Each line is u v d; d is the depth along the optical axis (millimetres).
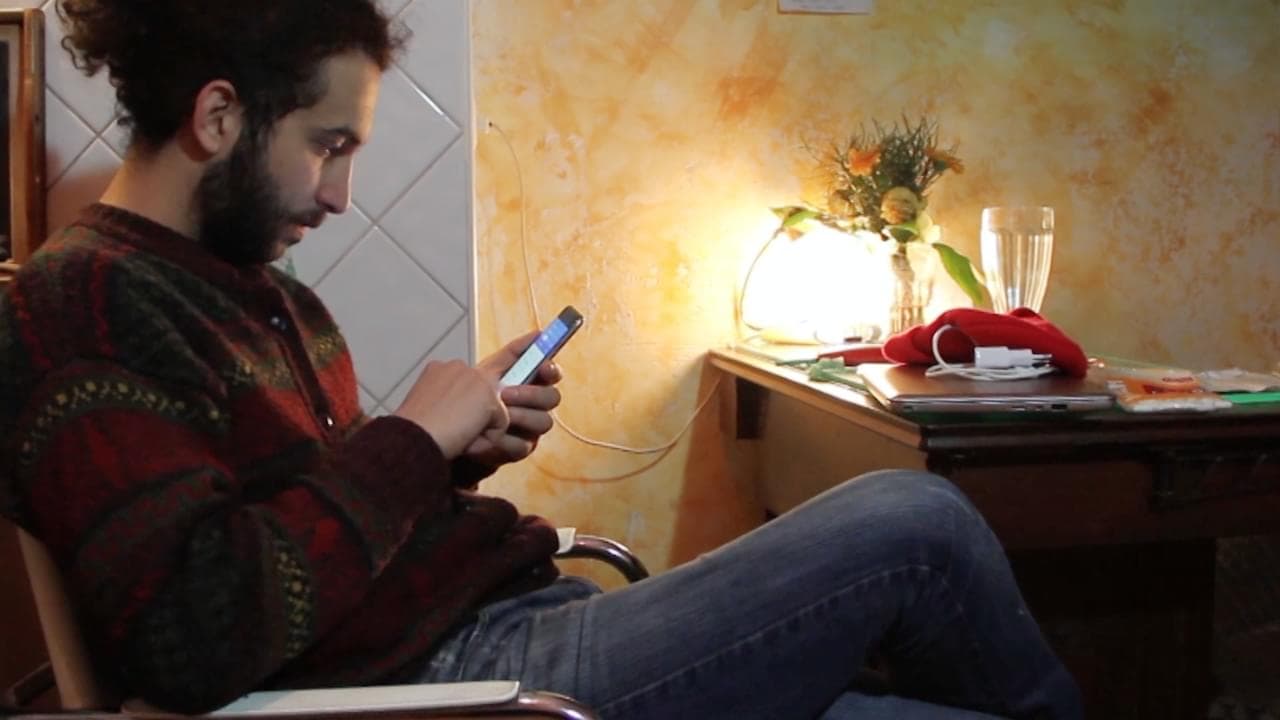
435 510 967
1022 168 2045
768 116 1940
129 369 760
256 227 872
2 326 768
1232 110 2105
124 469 720
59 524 720
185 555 716
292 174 872
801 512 937
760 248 1955
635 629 911
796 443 1686
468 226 1514
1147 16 2057
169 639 703
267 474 838
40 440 727
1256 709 1738
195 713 733
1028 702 924
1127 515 1191
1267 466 1198
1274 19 2100
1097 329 2111
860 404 1267
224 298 878
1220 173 2113
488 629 967
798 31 1938
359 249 1502
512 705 751
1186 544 1500
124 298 779
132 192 876
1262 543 2000
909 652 928
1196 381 1324
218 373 829
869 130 1978
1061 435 1137
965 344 1379
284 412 866
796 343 1889
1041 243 1703
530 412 1079
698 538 1999
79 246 818
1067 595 1486
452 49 1488
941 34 1988
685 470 1984
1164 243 2113
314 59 851
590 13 1869
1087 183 2072
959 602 891
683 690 881
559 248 1904
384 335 1518
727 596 899
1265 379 1365
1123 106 2066
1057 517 1175
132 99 853
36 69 1376
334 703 750
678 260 1938
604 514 1974
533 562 1050
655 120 1906
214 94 832
